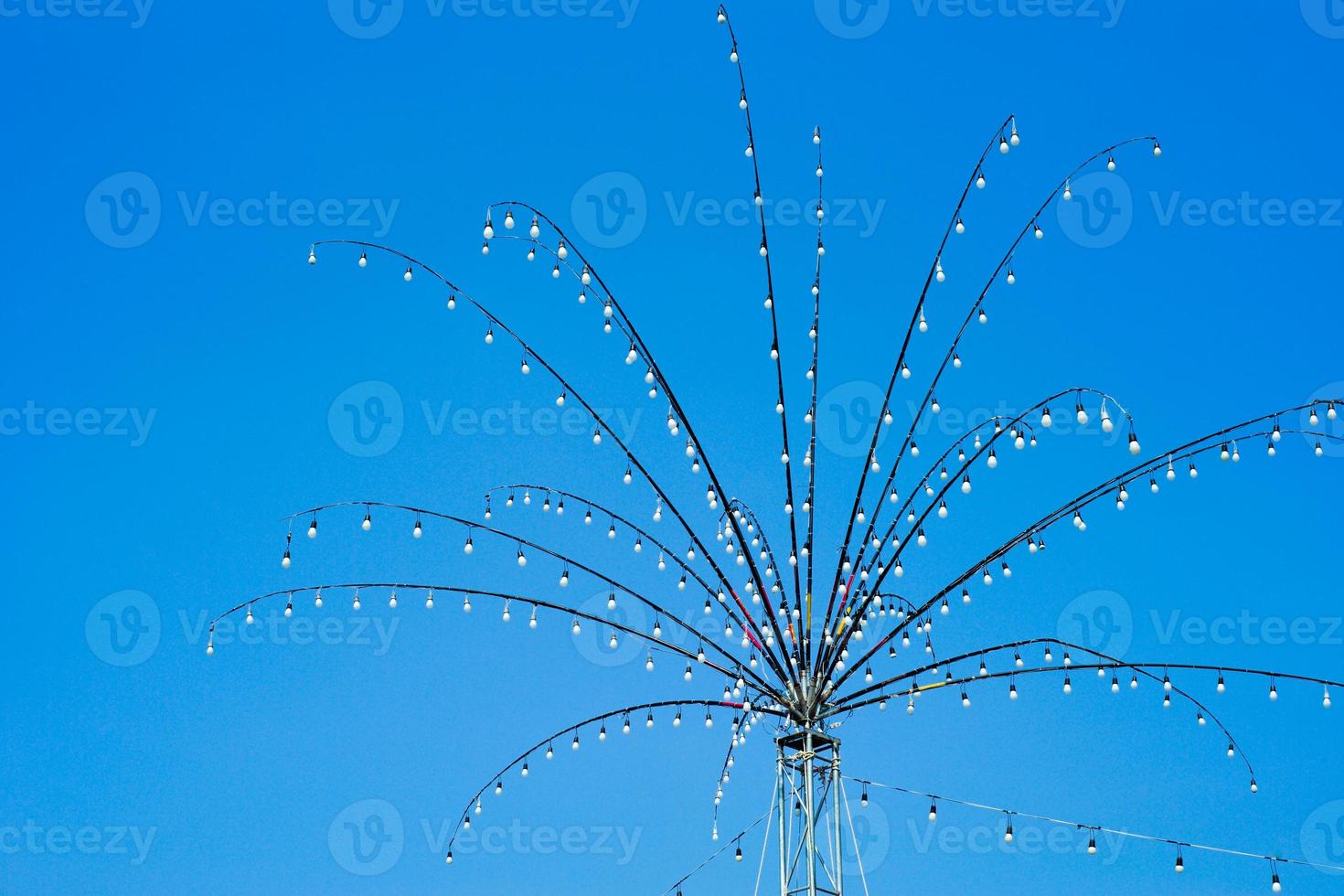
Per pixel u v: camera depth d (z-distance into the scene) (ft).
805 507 61.31
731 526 60.23
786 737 59.77
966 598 58.29
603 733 62.49
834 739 59.93
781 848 58.90
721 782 62.18
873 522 60.70
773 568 61.31
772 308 62.80
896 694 59.41
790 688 59.93
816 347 62.49
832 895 58.08
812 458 61.72
